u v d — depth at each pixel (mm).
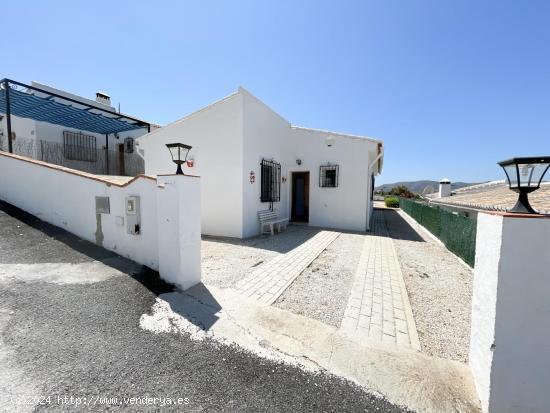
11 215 5430
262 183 8867
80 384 1933
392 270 5113
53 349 2283
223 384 2025
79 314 2840
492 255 1788
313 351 2477
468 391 2012
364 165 9719
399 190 34562
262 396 1930
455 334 2908
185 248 3691
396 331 2891
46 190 5438
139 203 4211
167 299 3354
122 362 2191
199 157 8156
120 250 4535
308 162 10555
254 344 2547
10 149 7570
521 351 1676
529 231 1619
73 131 12062
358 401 1912
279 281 4324
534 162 1674
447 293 4090
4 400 1746
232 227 7836
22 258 4008
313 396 1946
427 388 2037
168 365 2193
